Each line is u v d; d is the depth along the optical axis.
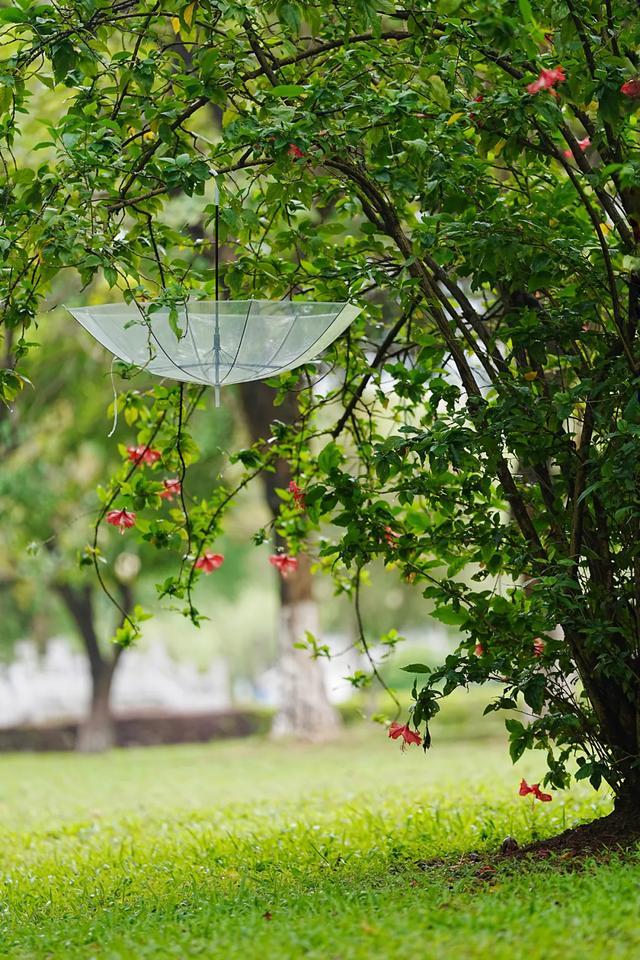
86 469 35.97
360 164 9.42
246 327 7.74
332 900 7.98
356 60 8.73
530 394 8.98
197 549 11.53
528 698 8.59
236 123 8.35
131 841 14.38
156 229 9.56
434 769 21.75
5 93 8.53
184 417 12.17
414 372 10.27
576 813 12.63
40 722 51.66
